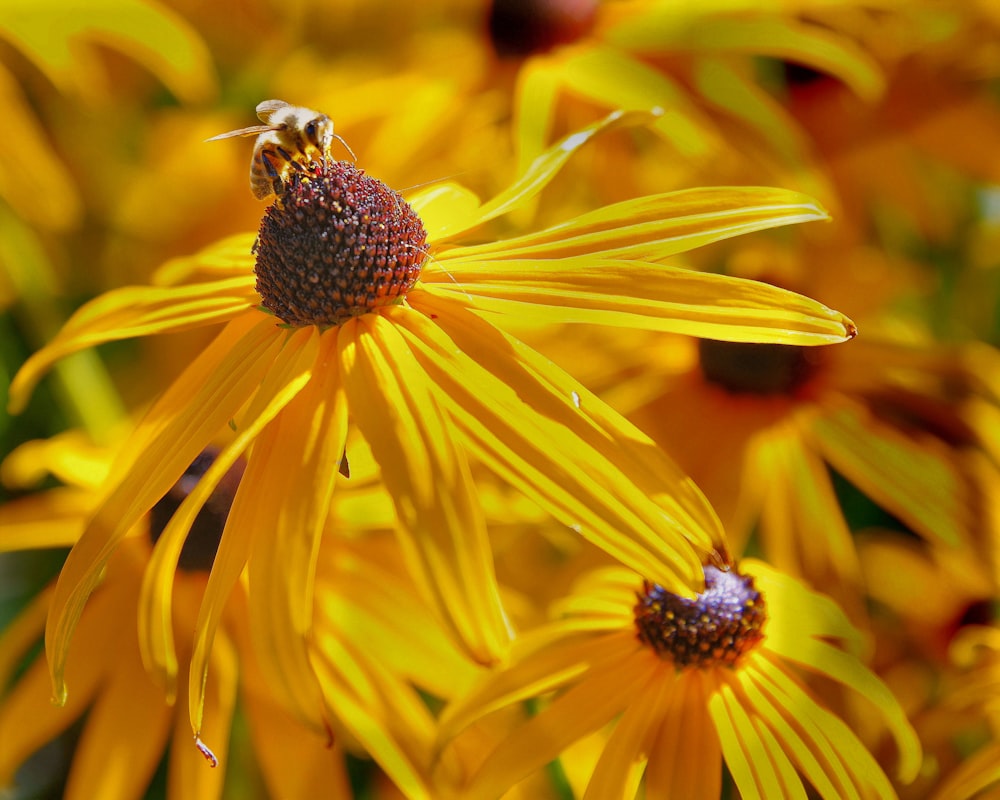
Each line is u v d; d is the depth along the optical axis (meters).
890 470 0.41
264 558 0.34
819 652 0.35
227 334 0.37
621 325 0.34
